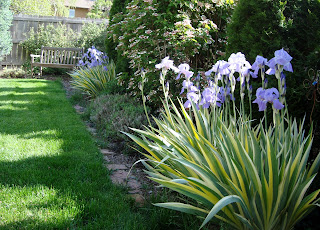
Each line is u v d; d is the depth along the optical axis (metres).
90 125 5.39
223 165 2.12
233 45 3.17
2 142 3.98
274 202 1.93
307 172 2.22
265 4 2.88
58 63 10.72
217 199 2.00
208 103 2.63
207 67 5.21
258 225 1.98
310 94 2.63
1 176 2.97
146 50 4.93
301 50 2.80
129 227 2.19
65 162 3.40
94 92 7.39
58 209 2.41
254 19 2.93
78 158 3.58
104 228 2.22
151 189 3.04
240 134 2.38
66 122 5.20
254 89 2.92
